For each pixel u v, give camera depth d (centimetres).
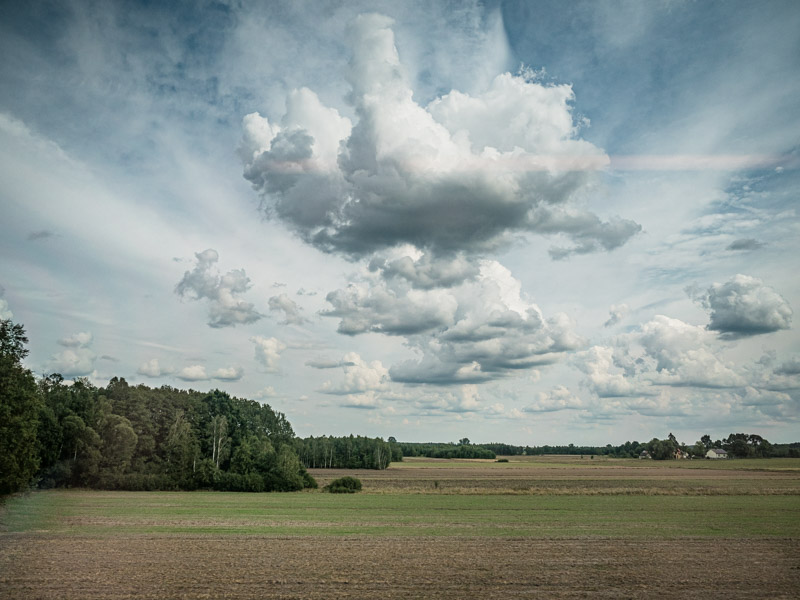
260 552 2953
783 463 18150
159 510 5138
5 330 5353
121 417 8544
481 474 13112
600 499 6269
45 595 2066
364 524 4169
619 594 2144
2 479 5112
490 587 2225
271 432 11281
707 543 3300
